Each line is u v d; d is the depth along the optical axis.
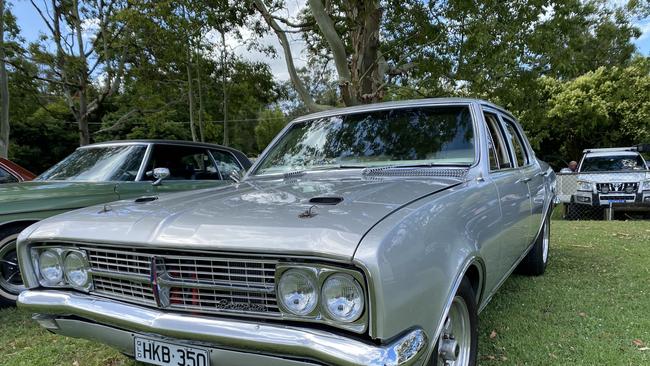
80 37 13.36
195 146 6.26
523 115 11.27
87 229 2.21
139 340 2.00
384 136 3.09
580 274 4.69
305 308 1.66
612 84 20.92
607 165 11.70
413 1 8.08
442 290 1.84
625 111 20.97
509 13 7.79
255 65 13.77
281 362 1.67
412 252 1.69
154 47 12.38
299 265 1.66
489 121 3.25
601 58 21.62
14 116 15.76
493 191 2.71
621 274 4.63
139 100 14.74
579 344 3.00
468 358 2.25
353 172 2.87
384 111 3.27
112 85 14.16
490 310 3.68
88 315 2.12
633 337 3.07
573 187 10.77
